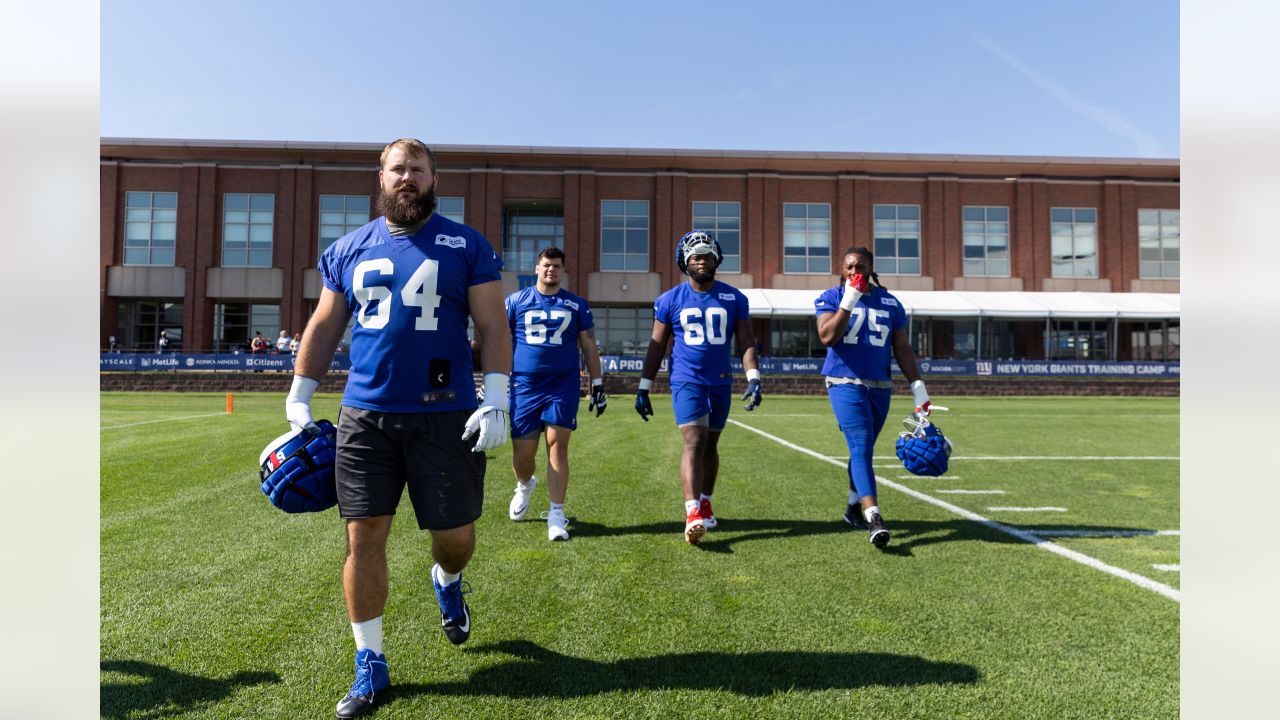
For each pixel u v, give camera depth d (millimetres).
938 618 3135
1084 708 2363
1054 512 5484
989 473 7531
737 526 4914
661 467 7547
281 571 3785
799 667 2645
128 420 12312
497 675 2578
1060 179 32219
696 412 4484
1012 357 32000
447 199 30766
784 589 3523
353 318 2576
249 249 30047
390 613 3184
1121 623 3092
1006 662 2695
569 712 2324
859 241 31688
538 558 4070
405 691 2463
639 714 2312
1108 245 31953
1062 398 24188
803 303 29234
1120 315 28875
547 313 4758
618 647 2818
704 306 4570
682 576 3730
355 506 2438
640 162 31344
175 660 2693
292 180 30188
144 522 4883
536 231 33094
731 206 31766
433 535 2572
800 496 6078
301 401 2592
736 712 2322
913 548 4324
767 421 14000
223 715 2303
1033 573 3807
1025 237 31938
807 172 32188
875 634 2953
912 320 31797
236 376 23859
